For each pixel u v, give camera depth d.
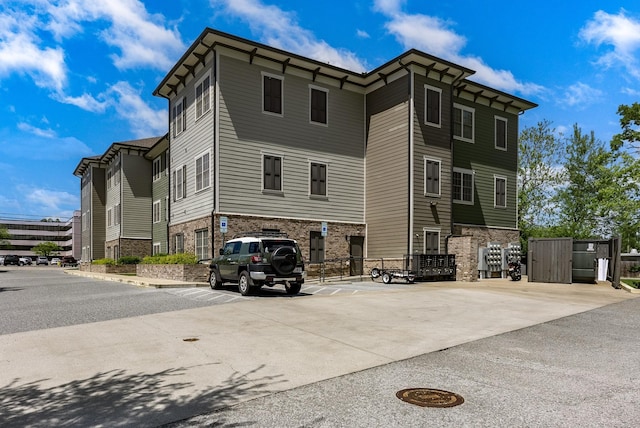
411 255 20.98
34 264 84.88
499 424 4.40
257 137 21.62
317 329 9.00
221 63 20.80
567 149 36.09
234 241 16.08
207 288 17.27
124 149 37.16
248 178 21.22
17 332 8.76
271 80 22.27
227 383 5.65
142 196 37.66
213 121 20.70
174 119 25.92
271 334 8.50
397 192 23.19
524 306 12.59
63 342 7.85
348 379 5.82
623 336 8.70
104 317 10.38
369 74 24.30
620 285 17.91
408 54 22.05
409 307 12.07
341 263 24.03
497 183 28.25
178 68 23.47
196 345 7.61
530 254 21.48
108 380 5.79
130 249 36.75
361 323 9.69
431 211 23.17
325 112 24.03
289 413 4.67
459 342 7.99
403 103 23.16
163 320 9.90
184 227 23.73
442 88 24.16
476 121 27.33
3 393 5.35
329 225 23.69
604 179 25.95
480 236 26.62
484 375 6.04
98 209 43.94
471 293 15.45
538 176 36.22
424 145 23.11
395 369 6.29
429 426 4.35
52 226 128.38
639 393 5.36
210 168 20.84
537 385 5.63
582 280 21.00
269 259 14.34
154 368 6.30
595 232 35.16
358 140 25.23
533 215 36.03
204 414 4.66
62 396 5.22
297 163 22.84
